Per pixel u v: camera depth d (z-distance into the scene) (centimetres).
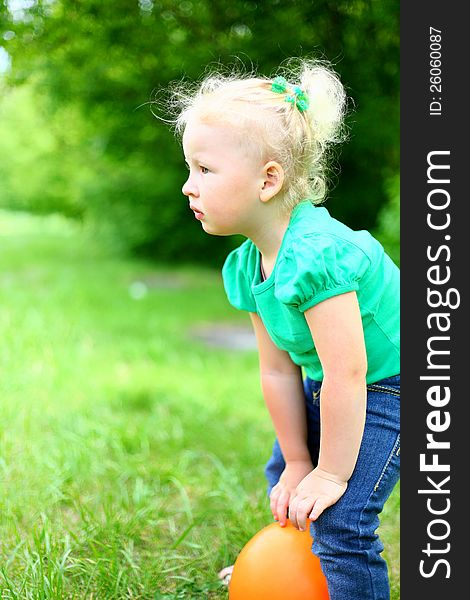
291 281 180
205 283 1029
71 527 279
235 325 759
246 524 280
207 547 269
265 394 218
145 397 456
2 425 374
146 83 728
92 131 1033
